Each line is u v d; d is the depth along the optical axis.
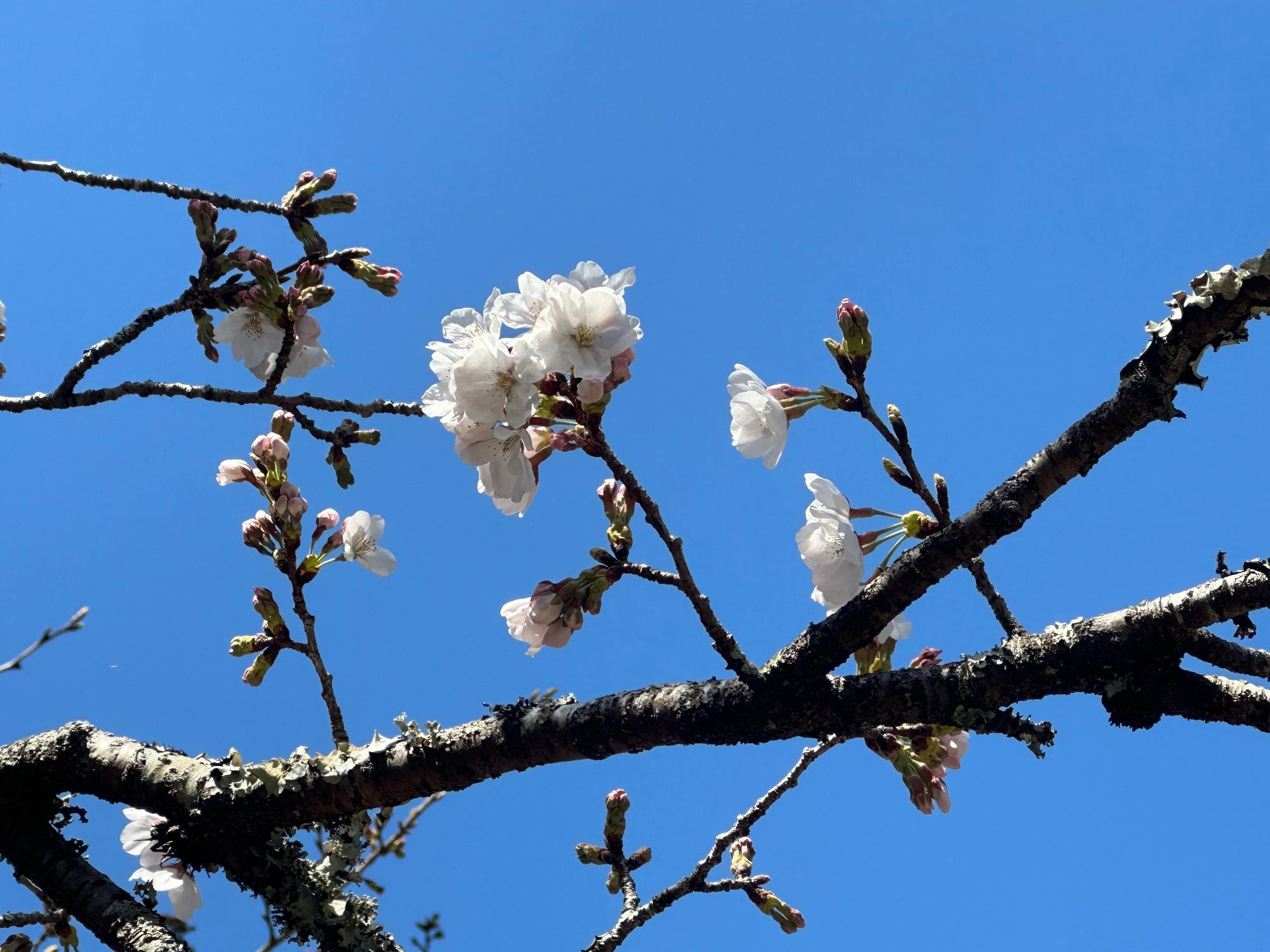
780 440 0.52
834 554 0.53
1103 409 0.48
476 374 0.49
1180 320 0.47
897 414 0.51
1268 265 0.46
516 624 0.53
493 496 0.51
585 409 0.50
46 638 0.56
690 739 0.51
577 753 0.53
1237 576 0.48
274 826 0.57
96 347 0.59
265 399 0.61
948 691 0.50
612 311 0.49
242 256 0.61
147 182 0.60
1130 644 0.49
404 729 0.56
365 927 0.58
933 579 0.50
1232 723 0.49
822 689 0.50
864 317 0.51
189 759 0.61
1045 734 0.50
